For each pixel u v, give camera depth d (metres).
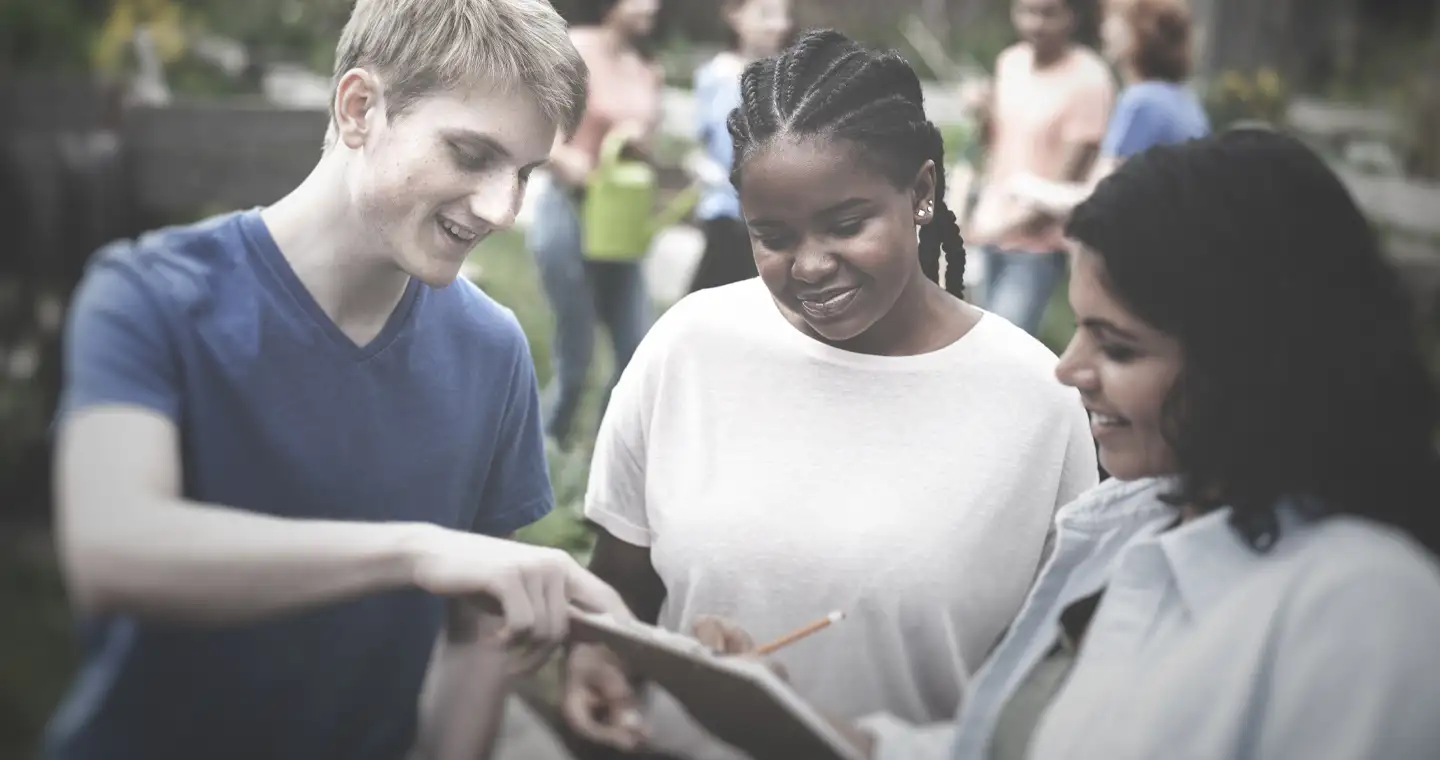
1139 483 1.68
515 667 1.66
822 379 1.91
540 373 5.18
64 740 1.75
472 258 6.49
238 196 6.02
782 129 1.75
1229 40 11.80
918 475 1.87
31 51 8.47
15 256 5.79
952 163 6.12
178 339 1.64
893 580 1.85
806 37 1.82
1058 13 4.64
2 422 4.90
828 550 1.86
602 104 4.52
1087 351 1.55
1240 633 1.40
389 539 1.54
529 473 2.00
